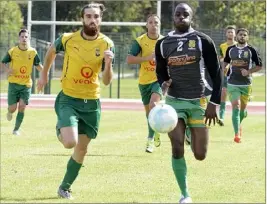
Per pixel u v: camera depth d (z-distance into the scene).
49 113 49.03
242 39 33.56
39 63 35.75
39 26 66.25
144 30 89.88
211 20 80.94
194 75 18.64
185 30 18.58
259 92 80.88
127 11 83.25
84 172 23.59
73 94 18.89
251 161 26.56
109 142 32.53
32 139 33.34
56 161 25.98
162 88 18.75
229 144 32.47
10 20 100.44
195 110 18.77
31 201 18.44
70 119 18.41
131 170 24.14
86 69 18.77
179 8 18.56
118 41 74.56
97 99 19.12
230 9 84.69
